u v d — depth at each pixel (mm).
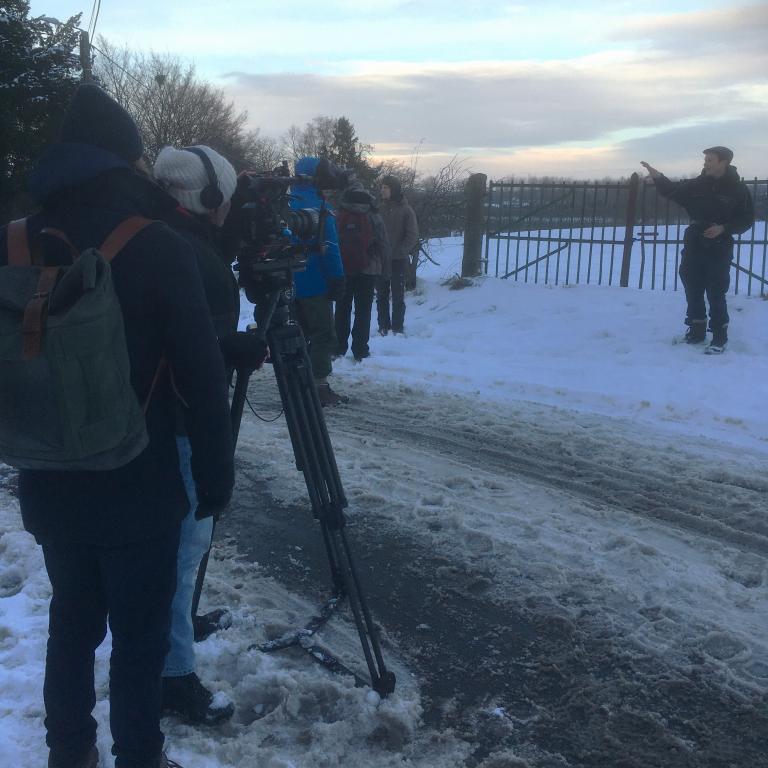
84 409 1999
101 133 2268
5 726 2787
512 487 5113
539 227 13320
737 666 3270
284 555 4246
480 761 2740
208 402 2166
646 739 2859
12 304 2047
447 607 3717
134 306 2115
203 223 2744
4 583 3865
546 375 8086
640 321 10109
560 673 3230
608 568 4031
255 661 3180
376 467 5461
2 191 15281
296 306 6406
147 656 2303
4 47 15211
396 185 10484
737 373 7934
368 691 3002
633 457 5742
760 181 11352
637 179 12250
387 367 8391
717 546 4309
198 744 2713
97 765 2543
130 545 2203
